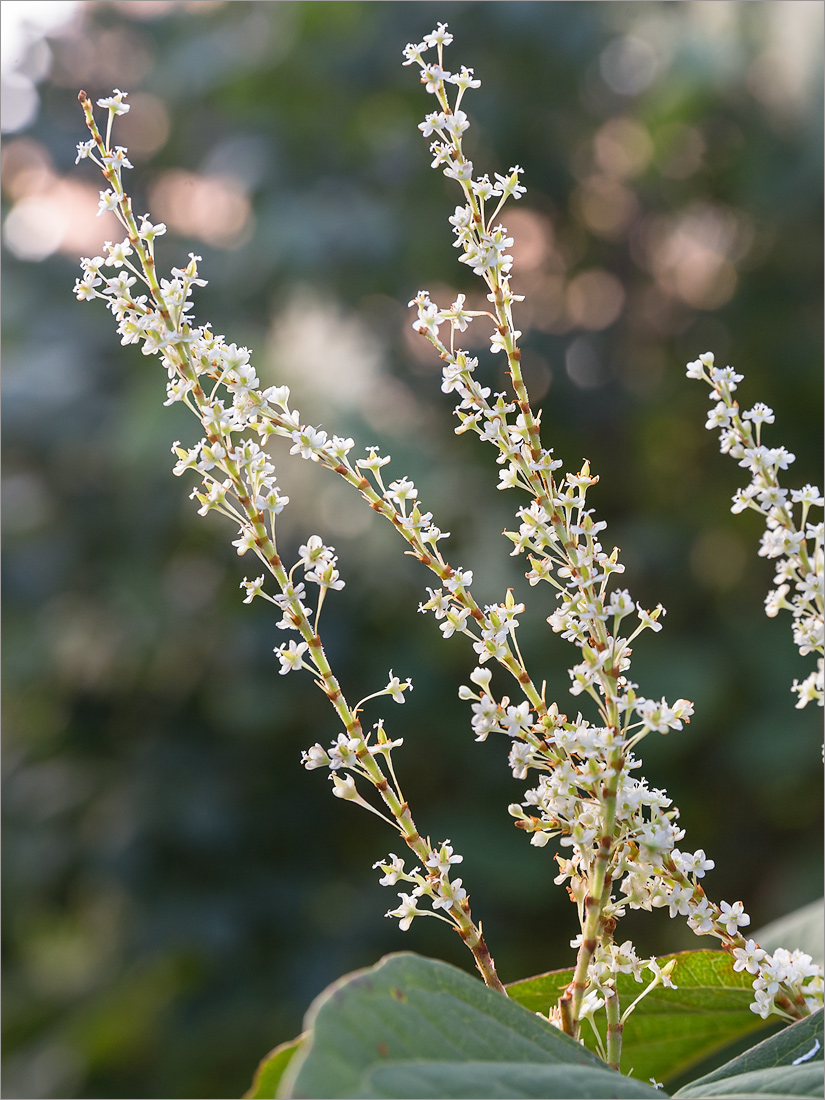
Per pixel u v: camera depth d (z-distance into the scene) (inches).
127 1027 161.5
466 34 168.1
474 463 167.6
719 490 189.0
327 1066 18.4
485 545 153.9
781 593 26.0
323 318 166.7
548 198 188.2
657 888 26.5
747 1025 35.1
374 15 166.9
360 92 171.5
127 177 179.3
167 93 171.8
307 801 163.9
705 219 192.7
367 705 159.3
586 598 25.7
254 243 159.6
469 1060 20.3
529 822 26.1
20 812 165.5
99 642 161.2
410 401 170.6
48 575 160.7
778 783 168.1
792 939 38.5
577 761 26.5
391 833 165.8
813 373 184.5
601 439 193.5
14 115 177.9
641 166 186.7
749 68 169.8
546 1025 23.0
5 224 174.4
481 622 26.7
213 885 160.1
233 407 26.8
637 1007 34.0
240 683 156.6
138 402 151.5
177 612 157.2
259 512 26.4
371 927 159.2
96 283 26.8
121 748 165.9
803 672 168.1
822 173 168.9
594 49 166.9
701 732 171.0
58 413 152.8
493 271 27.6
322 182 170.1
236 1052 153.6
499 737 164.4
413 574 150.8
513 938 164.2
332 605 157.4
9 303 168.1
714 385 26.6
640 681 167.2
